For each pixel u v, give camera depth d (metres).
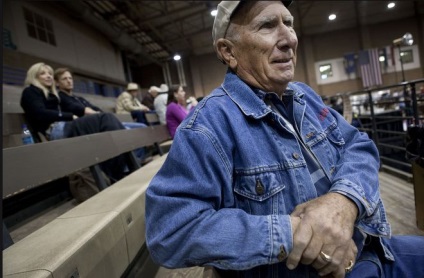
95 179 1.51
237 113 0.68
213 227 0.54
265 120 0.69
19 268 0.57
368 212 0.62
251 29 0.69
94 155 1.50
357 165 0.72
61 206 1.64
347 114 3.16
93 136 1.54
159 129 3.37
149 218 0.59
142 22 9.44
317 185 0.71
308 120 0.79
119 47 10.08
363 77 11.75
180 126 0.65
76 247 0.65
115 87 9.52
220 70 12.58
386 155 3.78
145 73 13.41
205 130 0.62
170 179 0.60
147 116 4.80
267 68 0.70
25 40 5.41
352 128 0.87
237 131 0.65
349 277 0.68
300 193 0.65
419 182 1.30
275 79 0.70
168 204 0.57
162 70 13.27
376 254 0.75
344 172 0.69
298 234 0.53
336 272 0.55
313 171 0.73
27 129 2.09
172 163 0.60
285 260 0.56
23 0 5.51
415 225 1.49
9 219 1.34
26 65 5.25
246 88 0.70
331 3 10.72
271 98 0.73
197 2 8.82
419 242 0.81
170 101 3.95
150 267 1.19
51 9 6.41
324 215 0.55
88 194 1.62
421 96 2.85
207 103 0.69
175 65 13.07
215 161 0.60
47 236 0.75
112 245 0.83
